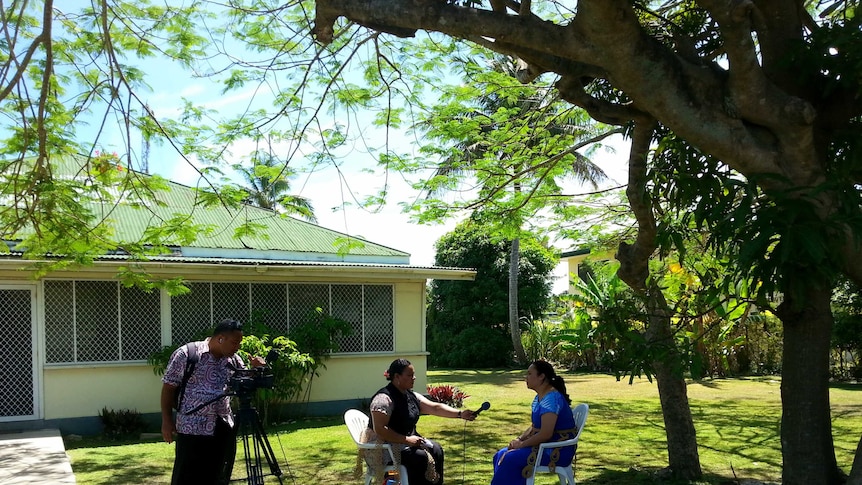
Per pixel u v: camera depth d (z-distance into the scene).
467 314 26.52
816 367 4.81
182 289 10.23
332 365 14.09
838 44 4.39
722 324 18.64
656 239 4.77
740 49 4.02
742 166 4.30
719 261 4.95
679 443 7.39
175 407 5.39
